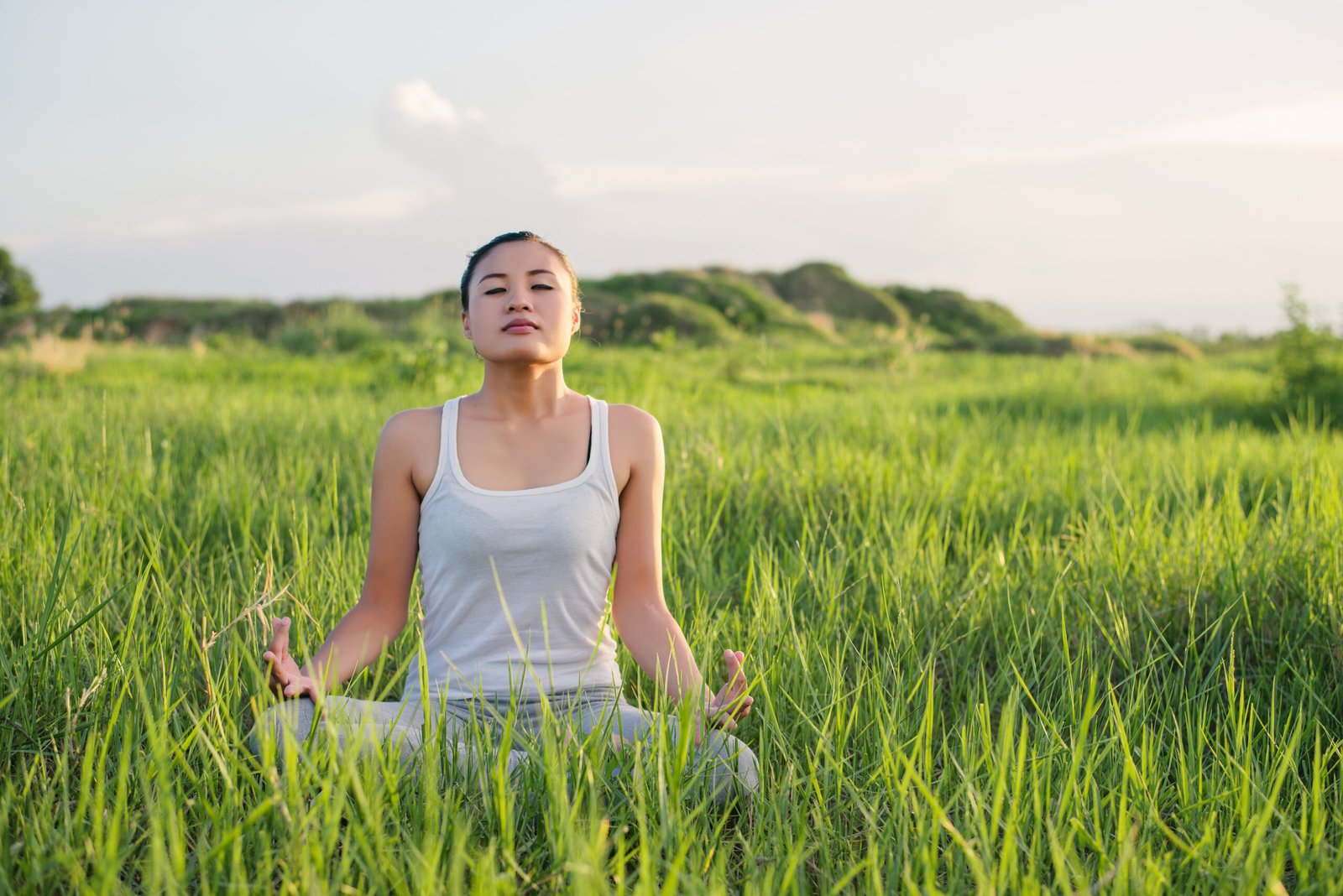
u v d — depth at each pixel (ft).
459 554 7.58
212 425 20.49
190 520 12.96
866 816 6.34
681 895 5.60
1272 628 10.10
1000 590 10.71
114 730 7.10
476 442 7.82
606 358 50.80
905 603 10.40
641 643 7.87
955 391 38.52
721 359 51.80
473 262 7.97
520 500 7.61
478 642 7.60
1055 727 7.30
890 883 5.72
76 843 5.75
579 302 8.27
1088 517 13.80
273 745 5.80
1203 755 7.91
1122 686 9.25
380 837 5.45
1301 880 5.86
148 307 117.91
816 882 6.23
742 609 10.43
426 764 6.24
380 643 7.93
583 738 6.88
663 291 123.65
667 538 12.17
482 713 7.38
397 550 7.97
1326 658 9.42
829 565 11.09
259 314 107.86
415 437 7.88
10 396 26.76
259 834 5.82
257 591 9.87
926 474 15.75
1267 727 8.18
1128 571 11.07
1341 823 6.60
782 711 8.09
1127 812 6.41
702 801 6.57
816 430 21.84
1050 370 51.75
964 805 6.68
